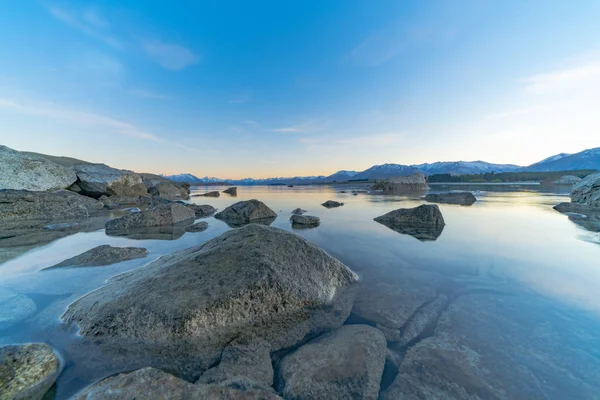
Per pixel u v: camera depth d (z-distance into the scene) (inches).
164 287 169.8
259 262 191.0
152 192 1245.1
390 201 935.0
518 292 198.8
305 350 134.4
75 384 112.4
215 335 146.5
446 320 163.5
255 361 130.0
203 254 204.8
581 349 132.3
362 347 134.0
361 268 257.8
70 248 327.6
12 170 667.4
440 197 947.3
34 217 522.3
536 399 104.2
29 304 181.6
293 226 473.1
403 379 115.9
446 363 124.7
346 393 108.0
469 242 350.0
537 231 412.2
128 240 371.2
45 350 122.9
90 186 920.9
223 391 102.5
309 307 178.7
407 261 276.2
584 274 232.7
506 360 126.0
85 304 170.6
